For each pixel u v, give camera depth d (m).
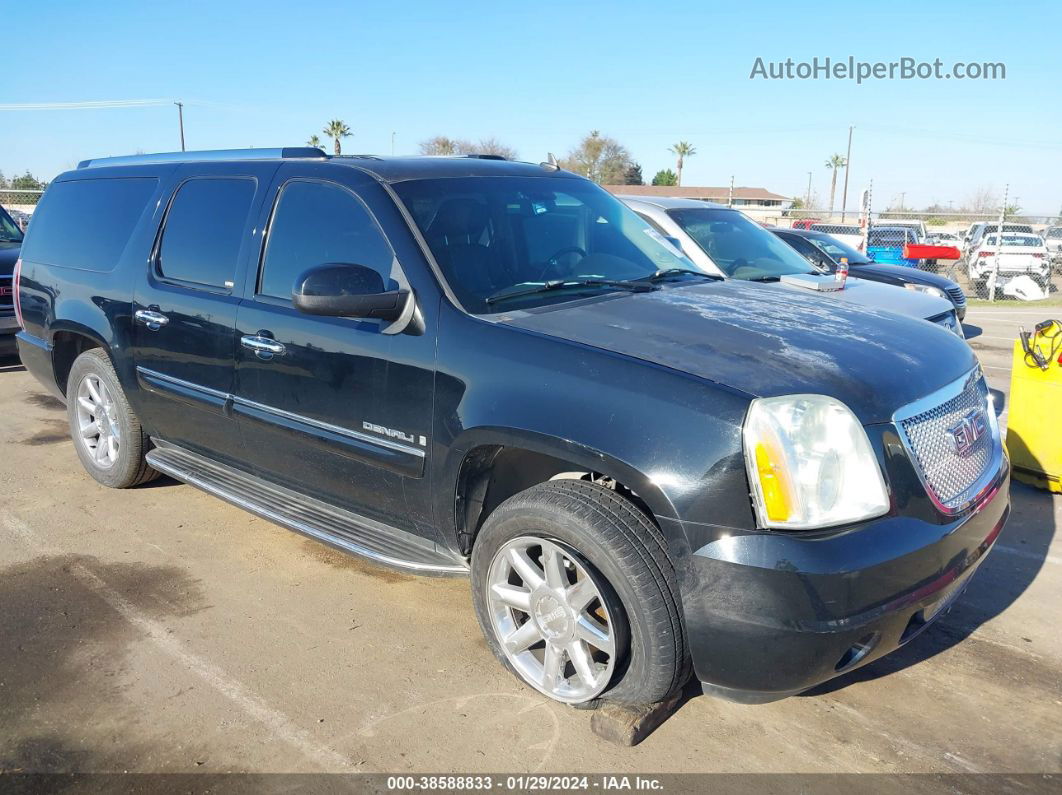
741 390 2.62
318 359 3.57
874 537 2.59
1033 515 4.98
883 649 2.71
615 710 2.89
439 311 3.23
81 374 5.17
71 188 5.30
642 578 2.68
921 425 2.82
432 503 3.30
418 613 3.78
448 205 3.62
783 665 2.55
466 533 3.32
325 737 2.91
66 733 2.93
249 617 3.73
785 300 3.66
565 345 2.94
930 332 3.40
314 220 3.77
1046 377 5.21
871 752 2.84
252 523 4.79
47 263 5.27
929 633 3.62
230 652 3.44
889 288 7.16
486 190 3.83
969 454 3.03
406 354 3.27
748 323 3.18
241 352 3.91
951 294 9.62
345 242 3.63
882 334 3.22
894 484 2.67
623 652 2.81
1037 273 18.25
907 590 2.64
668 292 3.62
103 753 2.83
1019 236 19.55
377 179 3.65
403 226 3.46
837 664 2.60
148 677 3.26
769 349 2.91
